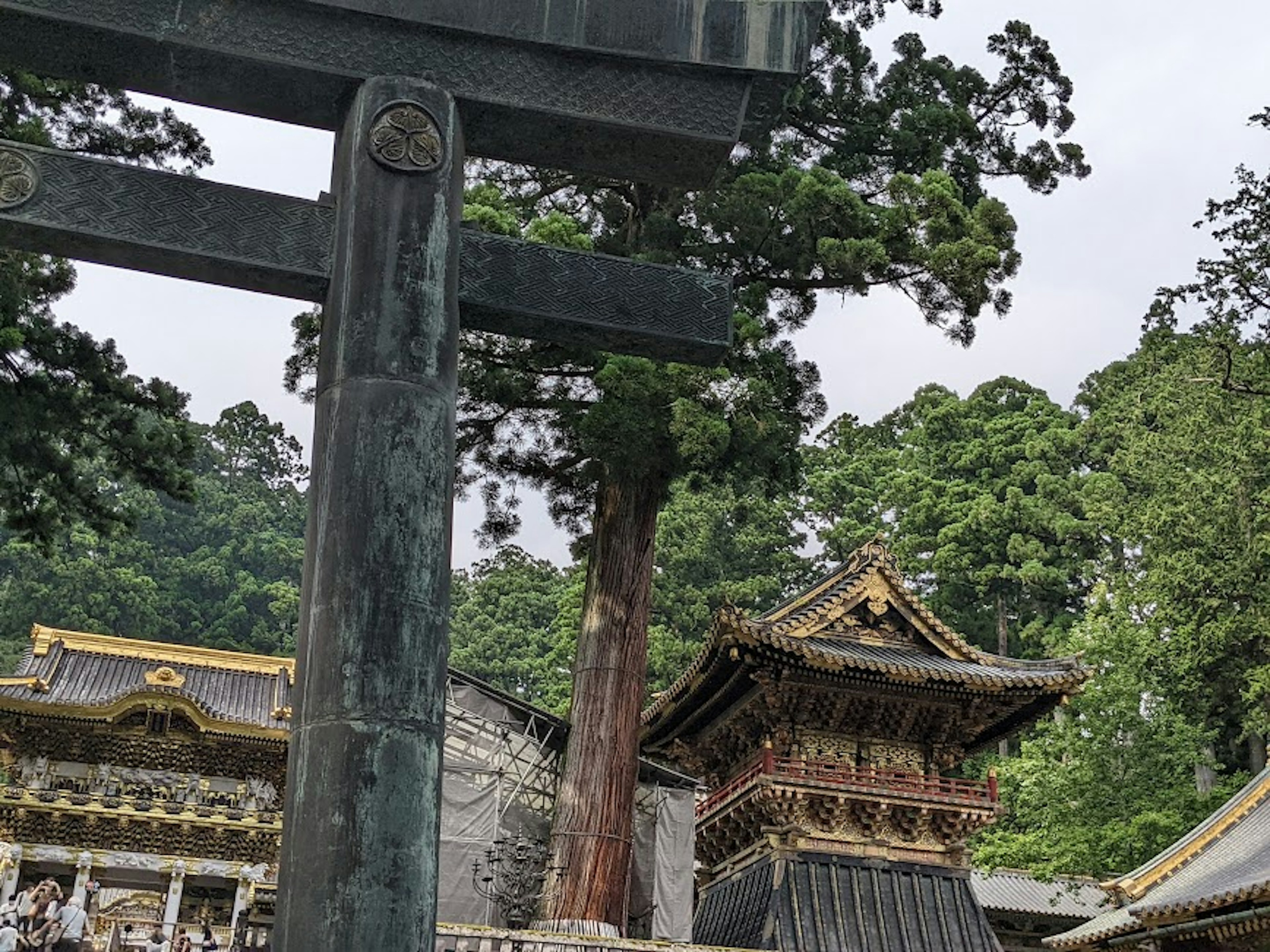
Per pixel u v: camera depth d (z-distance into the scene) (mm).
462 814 31641
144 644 49562
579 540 32781
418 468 8148
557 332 9320
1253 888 30344
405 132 8789
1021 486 70875
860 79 31672
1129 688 44625
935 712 33281
